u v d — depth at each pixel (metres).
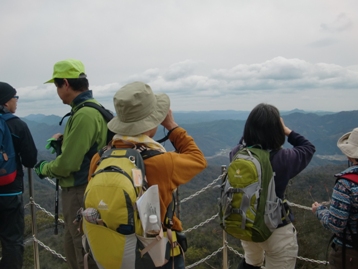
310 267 5.95
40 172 2.79
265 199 2.20
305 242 6.05
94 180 1.69
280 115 2.38
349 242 2.16
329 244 2.41
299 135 2.50
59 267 6.14
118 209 1.58
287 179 2.31
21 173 3.09
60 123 2.84
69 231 2.80
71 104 2.72
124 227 1.60
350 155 2.16
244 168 2.23
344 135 2.41
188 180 1.86
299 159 2.32
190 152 1.92
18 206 3.05
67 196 2.70
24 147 3.01
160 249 1.68
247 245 2.67
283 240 2.32
